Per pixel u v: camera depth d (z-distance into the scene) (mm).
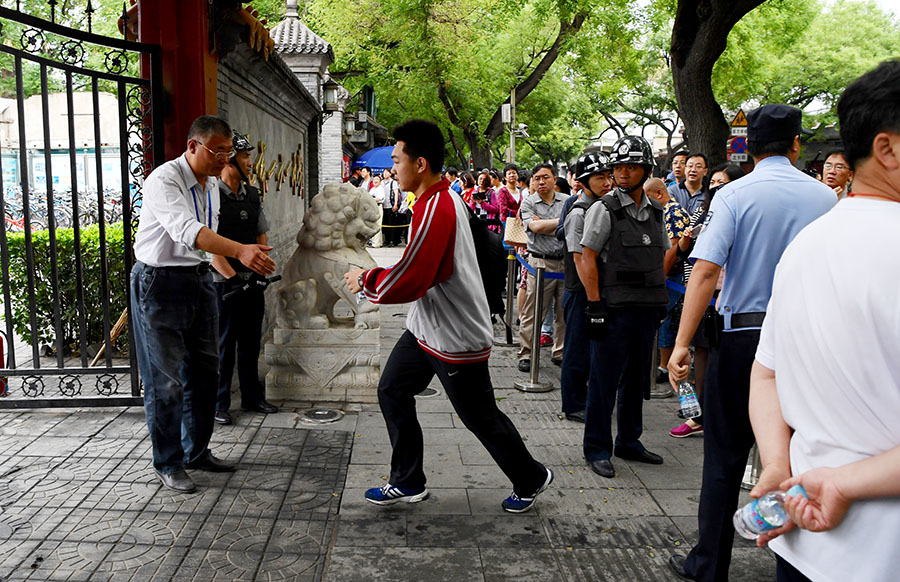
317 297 5688
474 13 21625
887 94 1501
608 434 4352
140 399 5230
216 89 5438
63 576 3041
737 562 3311
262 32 6008
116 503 3750
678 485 4160
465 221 3502
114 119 19031
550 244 6570
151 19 5164
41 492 3855
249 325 5184
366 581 3066
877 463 1408
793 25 19672
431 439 4840
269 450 4559
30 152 18688
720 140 11062
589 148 4973
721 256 2920
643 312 4238
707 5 10297
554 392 6098
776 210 2902
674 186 6434
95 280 6938
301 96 9297
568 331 5293
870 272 1454
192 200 3945
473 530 3555
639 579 3141
